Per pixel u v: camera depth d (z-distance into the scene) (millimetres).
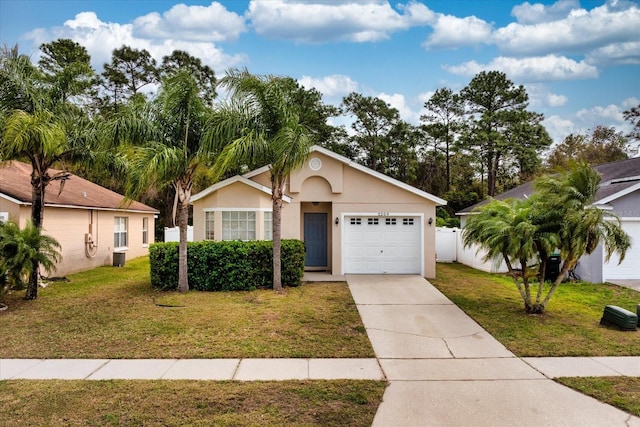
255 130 11172
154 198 31938
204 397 5152
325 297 10953
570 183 8648
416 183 39469
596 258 13570
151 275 12133
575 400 5133
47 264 10570
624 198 13938
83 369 6098
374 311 9531
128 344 7188
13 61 10500
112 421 4543
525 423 4574
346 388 5457
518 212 9375
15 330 8008
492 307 10000
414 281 13375
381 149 37969
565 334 7852
